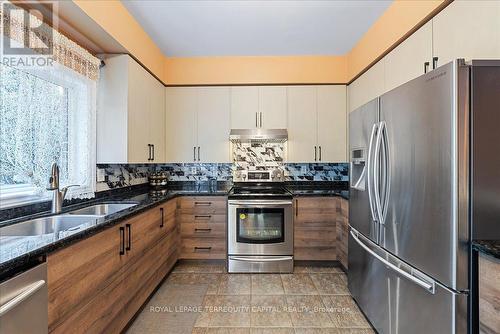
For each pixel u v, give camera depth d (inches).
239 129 132.3
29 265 41.4
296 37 112.1
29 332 40.1
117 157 93.9
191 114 133.6
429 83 49.9
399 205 58.7
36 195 73.0
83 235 52.2
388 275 64.7
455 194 44.4
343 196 111.8
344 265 112.3
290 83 132.4
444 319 46.8
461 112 44.1
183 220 122.9
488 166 44.3
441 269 47.3
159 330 76.2
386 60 93.5
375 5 89.0
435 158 48.5
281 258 115.9
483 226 44.3
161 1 85.9
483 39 55.0
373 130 67.3
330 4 88.4
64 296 47.9
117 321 67.4
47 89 76.2
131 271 75.1
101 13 75.9
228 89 133.3
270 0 86.0
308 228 120.0
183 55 130.6
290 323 79.6
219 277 111.5
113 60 93.7
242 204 116.6
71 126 85.4
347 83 131.6
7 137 65.0
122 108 93.6
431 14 69.5
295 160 133.1
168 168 143.5
